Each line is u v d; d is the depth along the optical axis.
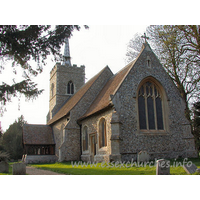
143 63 18.16
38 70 13.30
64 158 21.22
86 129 21.30
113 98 16.20
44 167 17.53
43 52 12.86
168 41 21.56
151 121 17.39
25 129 29.23
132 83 17.22
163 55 23.50
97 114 18.77
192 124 24.00
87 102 23.17
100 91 23.77
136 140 16.12
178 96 18.80
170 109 18.11
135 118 16.55
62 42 12.97
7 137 49.53
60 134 26.27
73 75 36.97
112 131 15.34
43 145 28.19
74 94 33.53
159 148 16.73
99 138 18.05
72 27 12.85
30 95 13.20
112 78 23.05
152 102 17.88
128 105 16.58
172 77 23.72
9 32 11.33
